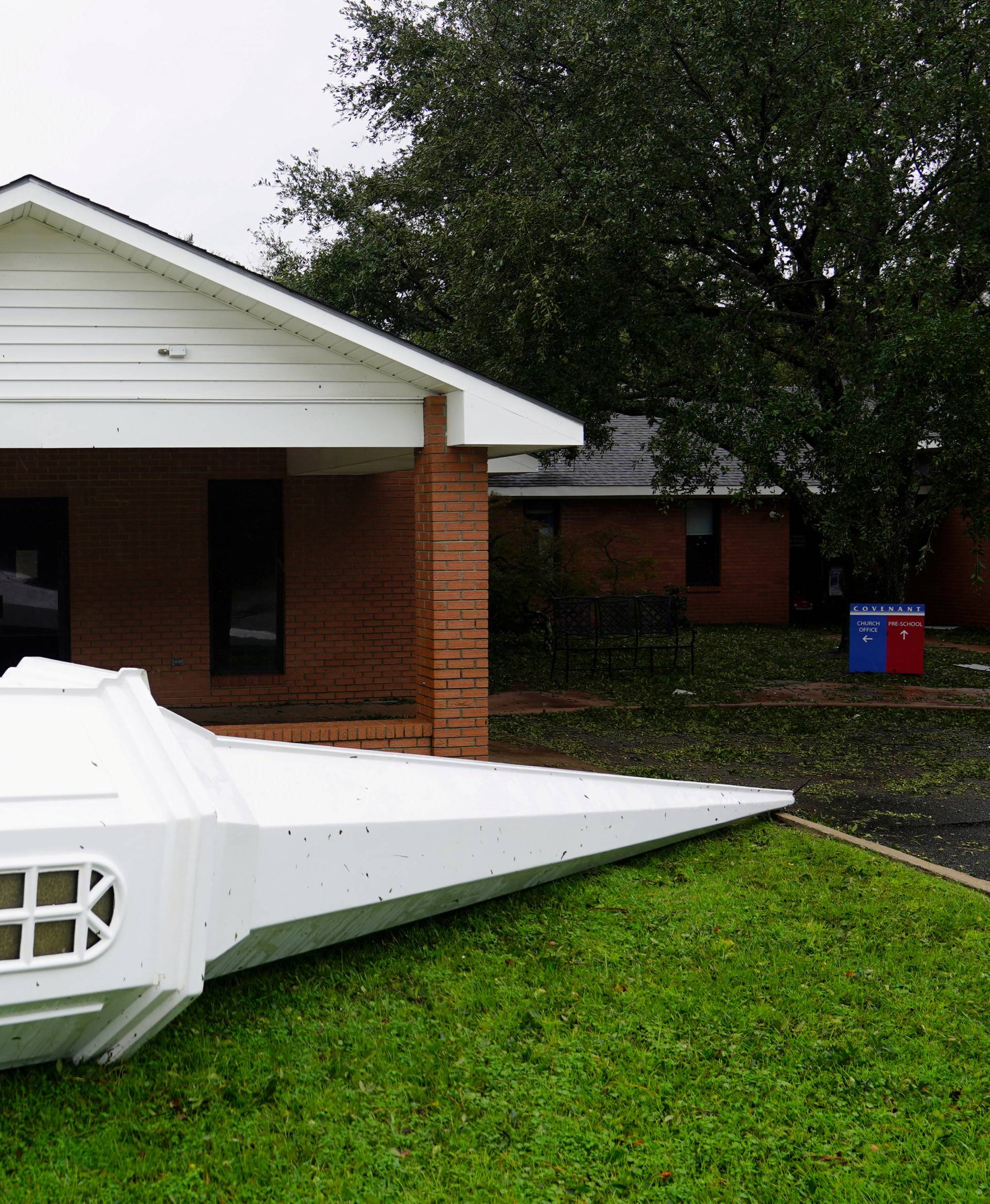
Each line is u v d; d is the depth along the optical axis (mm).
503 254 11898
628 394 14844
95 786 3773
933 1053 4410
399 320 17891
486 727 7754
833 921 5887
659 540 22938
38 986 3551
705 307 13492
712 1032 4594
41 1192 3398
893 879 6555
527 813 5957
